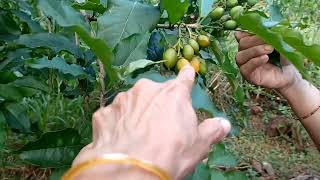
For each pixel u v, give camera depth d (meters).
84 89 0.44
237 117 0.79
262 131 0.88
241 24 0.31
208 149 0.23
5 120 0.41
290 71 0.43
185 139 0.22
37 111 0.62
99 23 0.33
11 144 0.66
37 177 0.65
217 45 0.34
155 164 0.20
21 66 0.45
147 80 0.24
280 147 0.85
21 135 0.67
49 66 0.36
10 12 0.44
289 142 0.86
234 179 0.36
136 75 0.35
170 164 0.21
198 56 0.34
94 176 0.20
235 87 0.37
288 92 0.44
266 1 0.40
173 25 0.34
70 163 0.35
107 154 0.20
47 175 0.65
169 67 0.33
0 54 0.43
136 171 0.20
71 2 0.36
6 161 0.65
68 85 0.54
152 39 0.38
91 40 0.27
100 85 0.36
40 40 0.40
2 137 0.39
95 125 0.23
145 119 0.22
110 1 0.33
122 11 0.33
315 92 0.45
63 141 0.35
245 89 0.94
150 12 0.34
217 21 0.35
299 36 0.29
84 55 0.40
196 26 0.34
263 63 0.40
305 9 1.19
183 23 0.35
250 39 0.38
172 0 0.32
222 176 0.35
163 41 0.35
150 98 0.23
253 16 0.29
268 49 0.38
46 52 0.45
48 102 0.65
